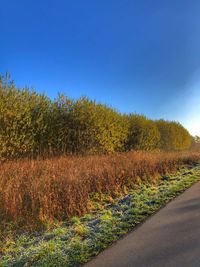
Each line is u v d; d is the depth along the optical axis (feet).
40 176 34.91
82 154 71.00
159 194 35.35
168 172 56.80
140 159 57.21
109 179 39.96
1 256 19.47
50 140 66.44
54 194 29.63
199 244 18.30
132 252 17.74
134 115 107.24
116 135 86.79
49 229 24.76
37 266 16.74
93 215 28.63
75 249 18.45
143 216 25.66
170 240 19.35
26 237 23.08
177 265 15.62
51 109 70.64
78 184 33.86
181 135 154.51
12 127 55.62
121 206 29.86
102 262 16.60
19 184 30.73
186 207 28.45
